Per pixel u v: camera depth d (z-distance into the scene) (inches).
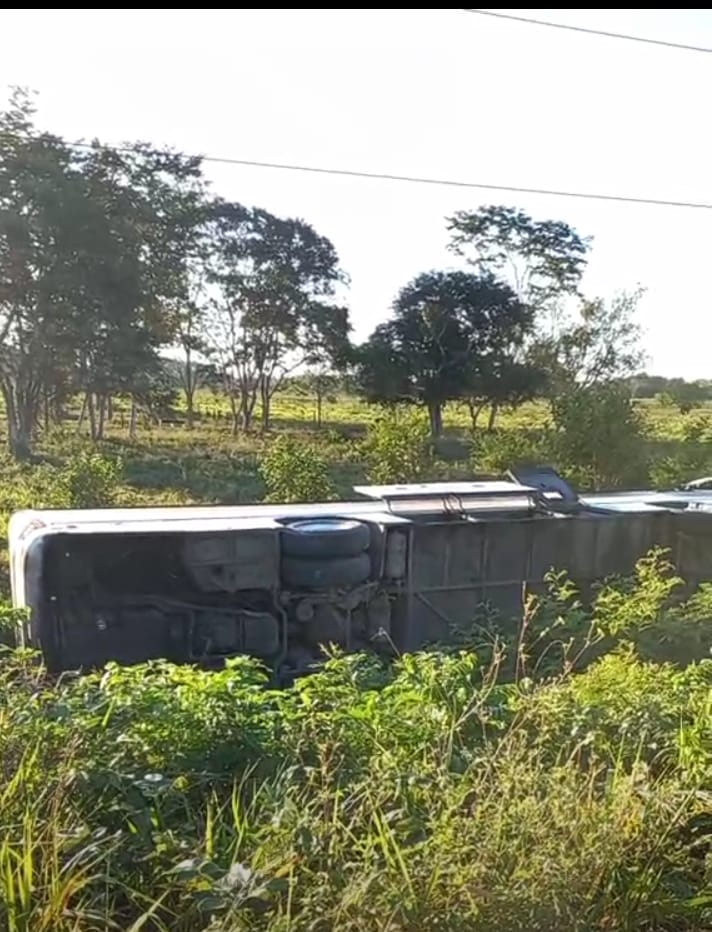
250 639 277.0
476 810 121.0
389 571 295.7
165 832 122.3
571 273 1814.7
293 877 107.0
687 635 279.1
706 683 207.0
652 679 198.1
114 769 135.5
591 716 168.1
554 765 146.0
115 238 1311.5
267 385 1895.9
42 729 137.3
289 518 294.0
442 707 169.5
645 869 124.0
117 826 126.7
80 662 263.3
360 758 149.9
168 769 147.0
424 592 302.5
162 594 272.1
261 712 166.1
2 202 1250.0
